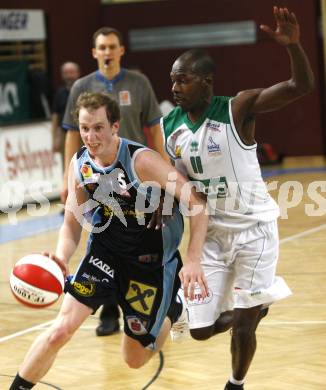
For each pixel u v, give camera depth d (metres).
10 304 18.88
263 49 45.53
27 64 38.88
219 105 11.23
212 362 13.88
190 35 46.81
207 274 11.67
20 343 15.68
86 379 13.30
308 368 13.26
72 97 15.80
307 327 15.69
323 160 44.56
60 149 33.06
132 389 12.69
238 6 45.66
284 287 11.60
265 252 11.48
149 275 11.10
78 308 10.73
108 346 15.11
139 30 47.75
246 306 11.39
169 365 13.82
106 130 10.25
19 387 10.43
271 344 14.70
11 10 38.97
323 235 25.28
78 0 46.56
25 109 38.62
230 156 11.22
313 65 45.16
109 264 11.12
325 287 18.80
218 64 46.53
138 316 11.09
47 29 41.50
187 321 12.24
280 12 10.30
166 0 46.97
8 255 25.12
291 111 45.91
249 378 12.91
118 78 15.55
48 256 10.85
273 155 44.62
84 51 47.19
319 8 44.81
